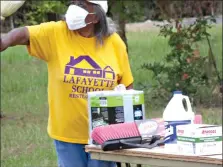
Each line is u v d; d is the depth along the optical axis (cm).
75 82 723
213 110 1714
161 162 588
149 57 2625
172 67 1764
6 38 715
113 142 614
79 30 729
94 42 733
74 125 731
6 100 1944
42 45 727
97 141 636
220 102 1780
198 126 577
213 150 568
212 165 550
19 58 2775
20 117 1741
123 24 1872
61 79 723
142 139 628
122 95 679
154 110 1723
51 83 738
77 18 712
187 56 1742
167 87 1759
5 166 1240
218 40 2698
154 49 2806
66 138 736
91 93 683
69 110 729
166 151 590
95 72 727
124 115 677
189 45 1739
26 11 2588
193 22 1812
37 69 2525
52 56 730
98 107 680
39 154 1293
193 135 566
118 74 739
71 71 723
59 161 752
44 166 1215
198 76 1759
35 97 1988
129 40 3139
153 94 1822
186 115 629
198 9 1922
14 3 782
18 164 1240
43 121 1675
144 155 596
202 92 1788
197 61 1752
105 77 729
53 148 1327
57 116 738
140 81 2061
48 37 727
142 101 689
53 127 745
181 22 1752
